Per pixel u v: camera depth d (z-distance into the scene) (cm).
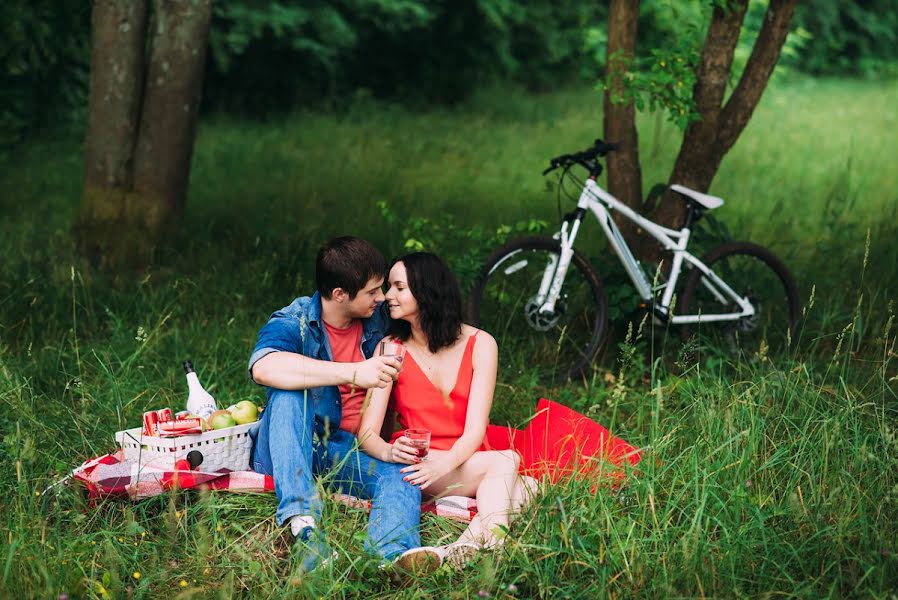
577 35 1897
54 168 1070
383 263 369
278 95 1555
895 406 423
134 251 658
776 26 555
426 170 1044
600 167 525
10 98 1200
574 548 317
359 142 1209
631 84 544
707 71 564
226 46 1406
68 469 380
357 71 1694
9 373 447
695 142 571
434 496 362
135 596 300
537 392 501
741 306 557
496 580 306
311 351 369
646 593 296
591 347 523
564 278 531
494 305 558
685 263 557
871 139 1274
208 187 948
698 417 396
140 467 348
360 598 307
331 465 365
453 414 374
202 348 518
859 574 307
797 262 692
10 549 297
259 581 315
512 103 1628
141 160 665
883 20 2270
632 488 347
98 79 659
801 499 336
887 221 740
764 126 1365
